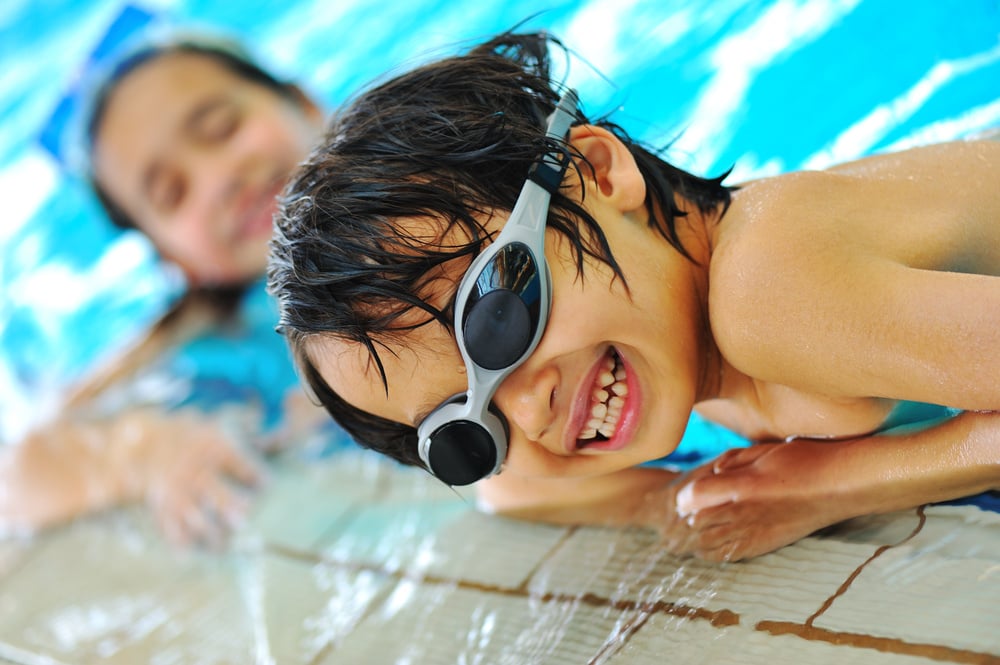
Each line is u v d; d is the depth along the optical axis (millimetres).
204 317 4633
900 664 1343
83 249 5812
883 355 1549
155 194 4457
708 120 3559
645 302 1674
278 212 1803
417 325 1586
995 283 1489
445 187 1618
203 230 4418
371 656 2068
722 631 1564
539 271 1591
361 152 1694
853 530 1649
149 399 4254
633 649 1640
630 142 1910
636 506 2107
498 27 4770
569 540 2133
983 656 1290
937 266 1713
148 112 4406
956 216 1744
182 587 2947
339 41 5398
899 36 3383
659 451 1768
